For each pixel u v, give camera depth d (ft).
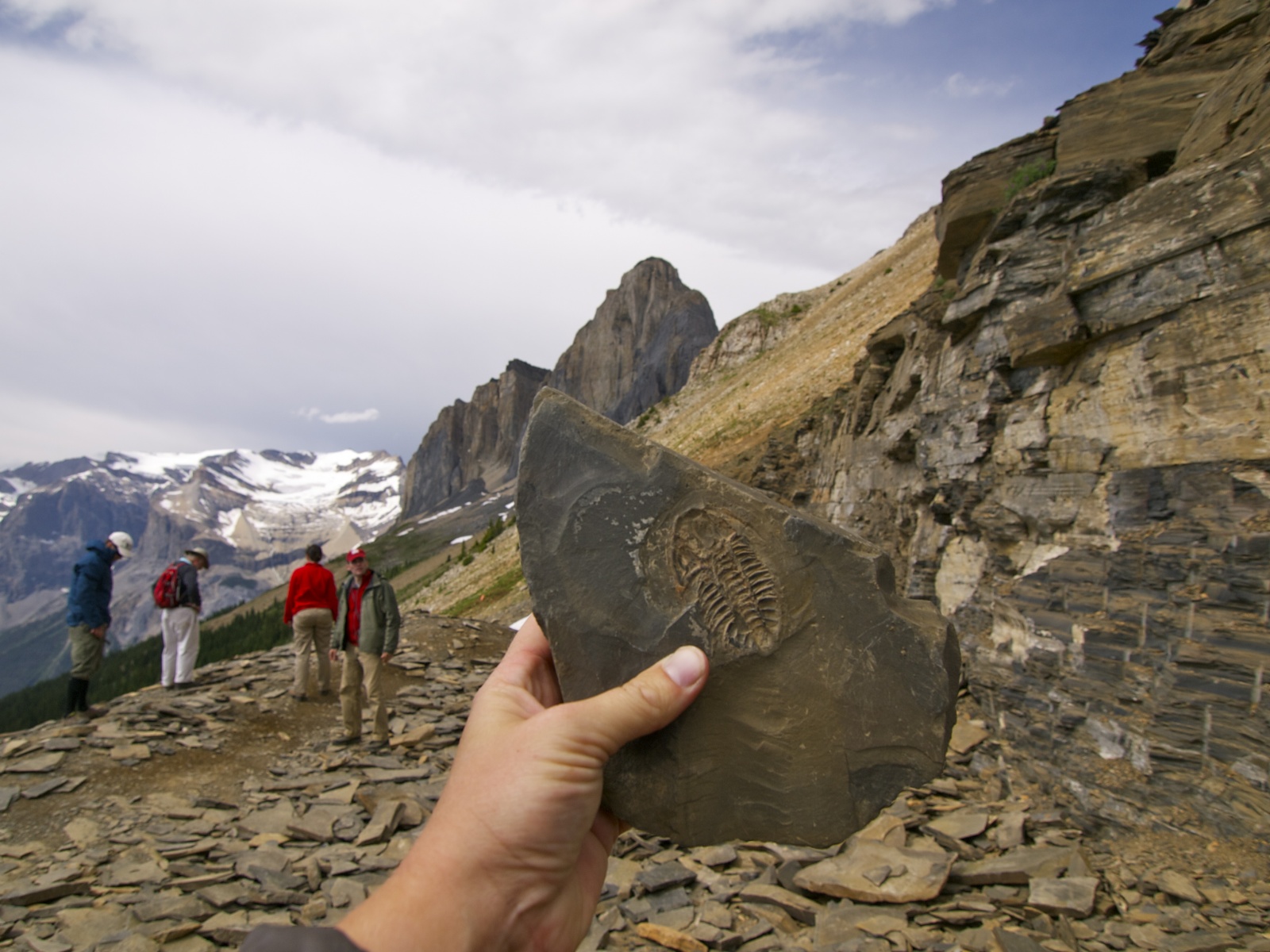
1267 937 14.30
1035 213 27.96
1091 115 28.40
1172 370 21.29
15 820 21.66
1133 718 20.36
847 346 137.69
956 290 40.22
